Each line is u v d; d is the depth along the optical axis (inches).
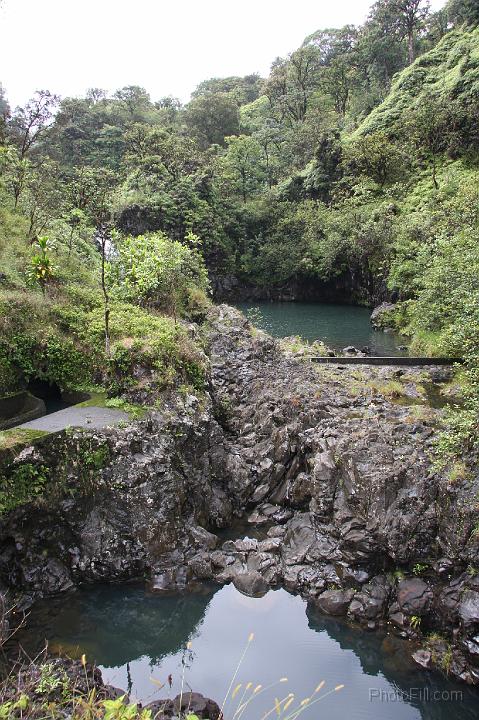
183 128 2741.1
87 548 460.1
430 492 447.8
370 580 442.9
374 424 597.6
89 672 354.6
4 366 583.8
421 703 351.9
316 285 1961.1
